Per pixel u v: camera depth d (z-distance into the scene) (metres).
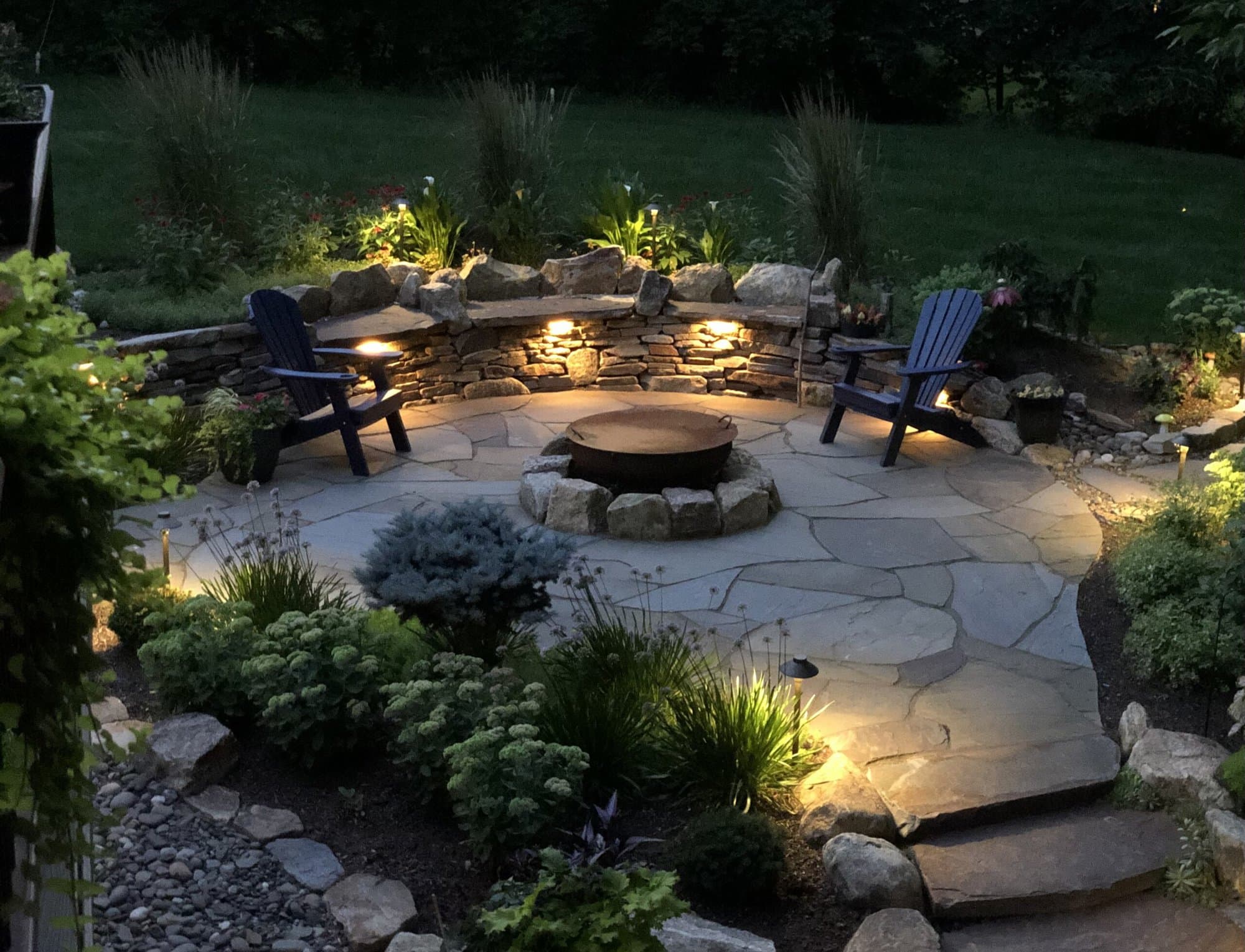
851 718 4.52
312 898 3.45
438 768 3.77
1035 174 15.15
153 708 4.29
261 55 20.19
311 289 8.19
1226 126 19.28
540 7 21.19
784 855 3.62
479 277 8.93
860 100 21.17
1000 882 3.67
